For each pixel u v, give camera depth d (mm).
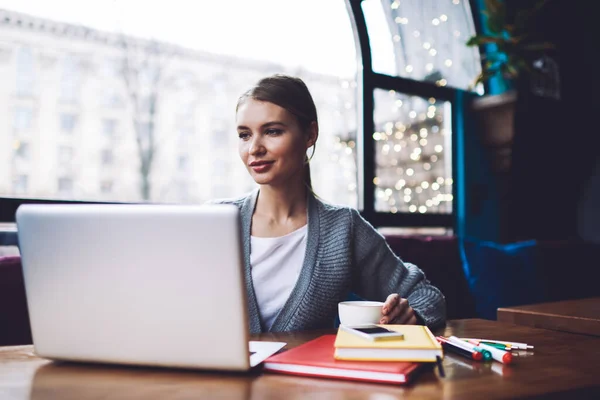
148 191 4699
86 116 4211
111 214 716
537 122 3010
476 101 2994
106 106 4301
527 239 3168
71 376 737
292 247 1334
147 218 702
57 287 761
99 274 734
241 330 696
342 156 2730
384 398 624
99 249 728
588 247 2719
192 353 718
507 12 3186
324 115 2717
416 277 1354
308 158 1397
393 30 2850
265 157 1252
